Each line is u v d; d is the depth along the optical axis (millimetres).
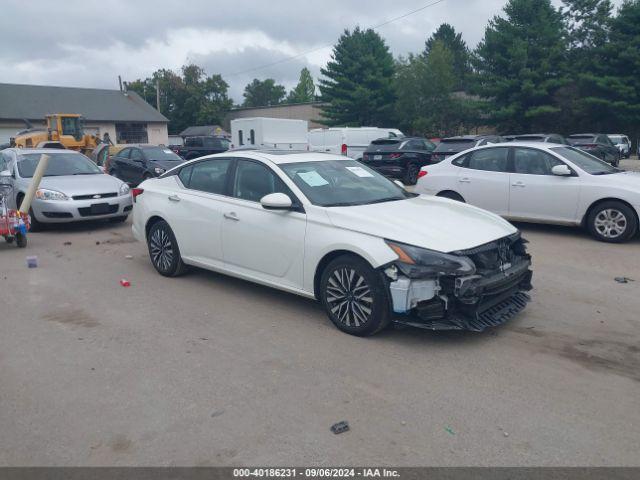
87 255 8305
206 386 3982
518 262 5137
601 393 3846
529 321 5230
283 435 3354
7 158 11500
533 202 9102
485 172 9664
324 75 46375
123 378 4125
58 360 4457
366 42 45219
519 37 39156
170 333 5012
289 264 5297
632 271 6957
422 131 42188
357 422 3490
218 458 3141
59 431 3430
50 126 27547
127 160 17547
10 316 5516
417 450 3195
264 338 4863
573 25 43312
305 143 27891
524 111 39094
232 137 27938
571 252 7969
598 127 40219
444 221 4992
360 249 4641
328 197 5387
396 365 4293
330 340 4797
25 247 8914
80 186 10414
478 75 40594
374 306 4641
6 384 4059
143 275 7035
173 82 61781
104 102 50000
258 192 5711
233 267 5945
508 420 3504
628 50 36656
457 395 3820
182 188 6574
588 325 5125
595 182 8500
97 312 5609
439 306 4457
